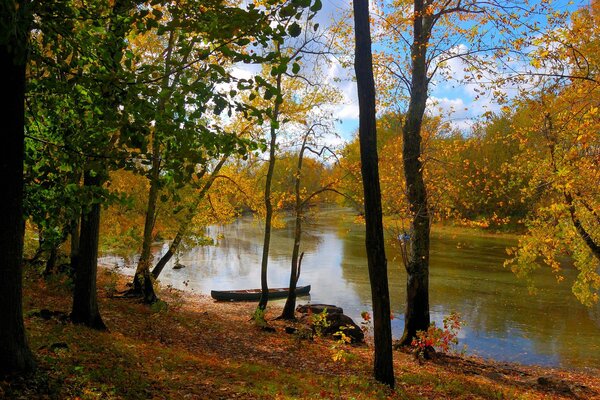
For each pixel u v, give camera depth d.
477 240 43.59
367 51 8.45
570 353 16.05
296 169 19.20
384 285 8.91
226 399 6.71
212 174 17.50
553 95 10.72
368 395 7.98
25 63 4.55
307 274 31.11
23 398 5.07
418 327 14.45
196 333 13.25
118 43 5.33
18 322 5.59
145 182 16.36
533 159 14.34
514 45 10.59
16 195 5.32
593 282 16.58
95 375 6.44
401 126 15.23
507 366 14.34
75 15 5.12
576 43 9.28
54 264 15.38
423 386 9.67
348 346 14.77
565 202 12.98
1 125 5.07
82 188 5.53
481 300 23.09
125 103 4.98
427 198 14.51
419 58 14.03
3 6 3.68
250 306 22.64
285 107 17.45
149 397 6.16
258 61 4.84
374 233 8.75
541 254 15.92
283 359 11.48
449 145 15.38
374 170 8.62
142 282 16.77
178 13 4.91
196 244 18.92
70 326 9.42
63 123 5.79
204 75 5.35
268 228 18.81
